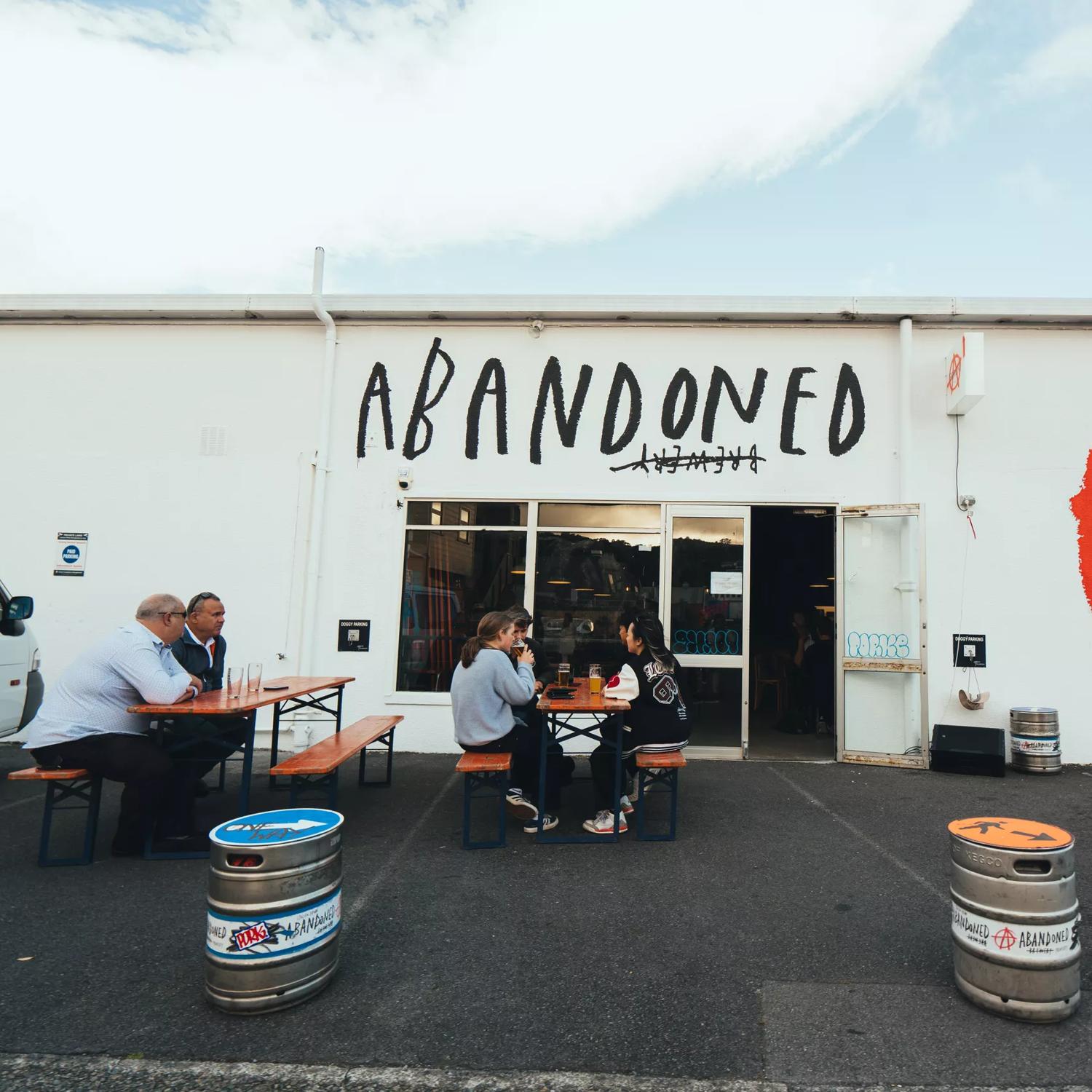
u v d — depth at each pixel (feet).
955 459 25.02
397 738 25.29
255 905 9.35
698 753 24.93
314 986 9.72
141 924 12.00
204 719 15.81
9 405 27.12
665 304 25.55
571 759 18.69
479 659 16.44
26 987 9.99
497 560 25.85
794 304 25.36
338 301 26.23
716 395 25.84
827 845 16.06
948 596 24.57
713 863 14.92
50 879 13.96
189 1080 8.16
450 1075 8.26
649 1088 8.11
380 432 26.40
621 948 11.27
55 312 26.76
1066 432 24.91
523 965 10.73
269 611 25.90
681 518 25.62
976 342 23.47
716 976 10.43
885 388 25.48
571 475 25.91
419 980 10.28
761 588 38.37
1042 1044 8.87
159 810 15.53
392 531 26.07
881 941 11.55
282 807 18.62
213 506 26.43
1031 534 24.67
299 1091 8.09
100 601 26.25
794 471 25.48
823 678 30.01
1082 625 24.30
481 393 26.30
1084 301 24.67
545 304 25.75
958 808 18.99
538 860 15.05
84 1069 8.27
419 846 15.89
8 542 26.58
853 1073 8.33
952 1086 8.13
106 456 26.78
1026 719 23.04
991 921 9.51
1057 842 9.61
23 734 25.77
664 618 25.29
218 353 26.99
